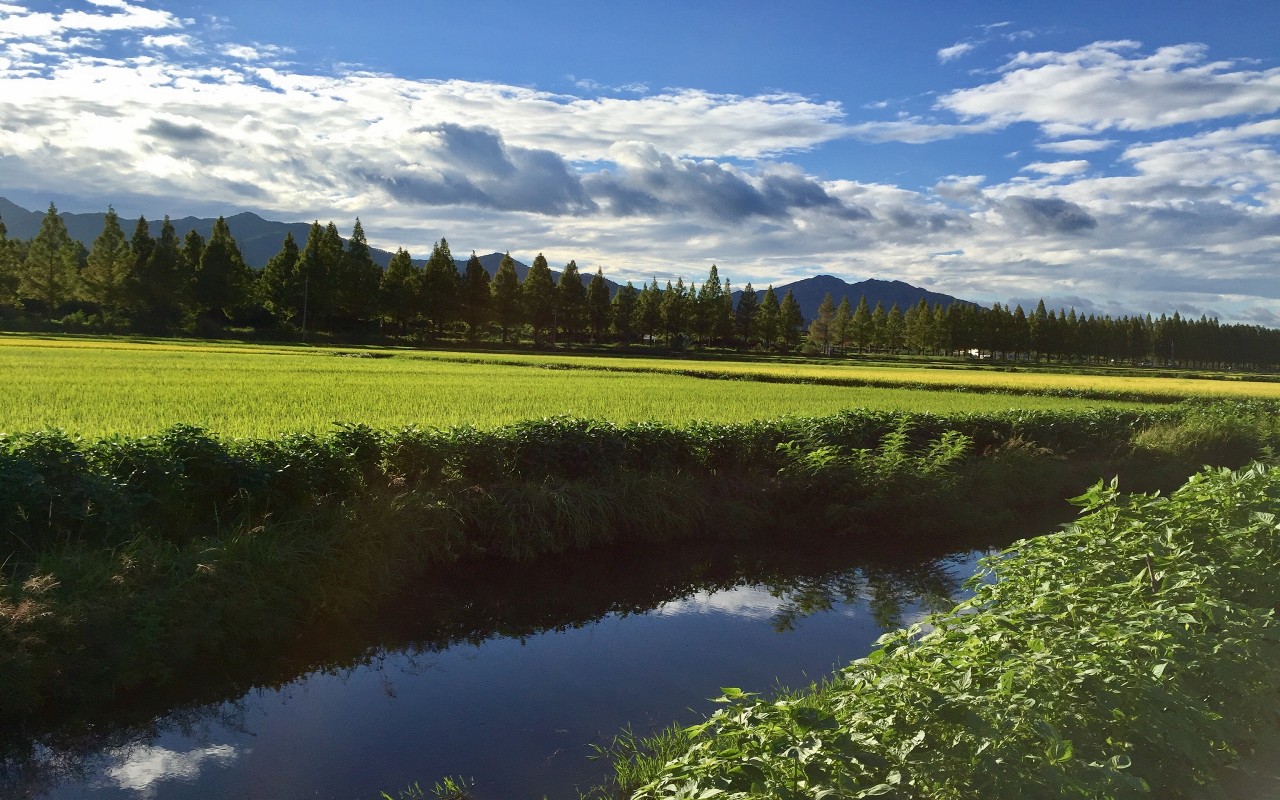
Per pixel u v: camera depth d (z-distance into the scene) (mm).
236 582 8109
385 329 110375
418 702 7281
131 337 74500
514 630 9273
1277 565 6438
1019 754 3719
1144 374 76250
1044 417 19766
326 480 10023
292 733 6656
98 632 6891
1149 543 6305
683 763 4066
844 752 3660
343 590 9078
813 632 9273
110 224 108312
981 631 5102
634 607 10156
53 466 7988
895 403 27000
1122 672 4367
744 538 13219
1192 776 4441
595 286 116812
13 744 6266
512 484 11992
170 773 5996
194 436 9305
